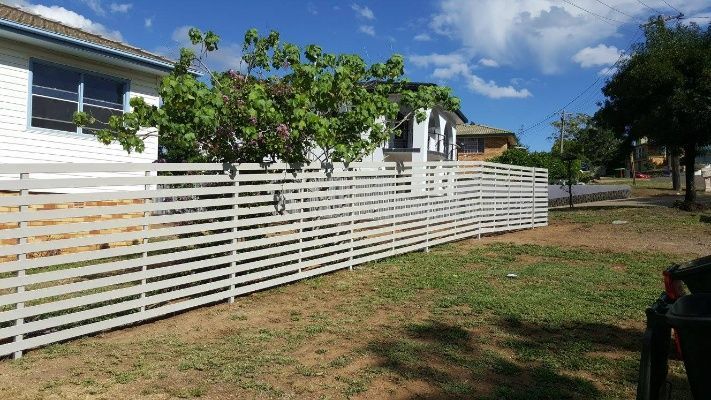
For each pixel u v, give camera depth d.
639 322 6.39
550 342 5.67
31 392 4.32
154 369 4.82
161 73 13.21
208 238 6.85
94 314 5.67
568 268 9.52
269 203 7.83
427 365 4.98
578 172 36.72
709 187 30.19
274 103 7.93
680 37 18.42
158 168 6.29
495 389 4.48
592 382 4.67
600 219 17.05
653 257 10.59
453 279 8.55
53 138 11.61
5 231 4.98
